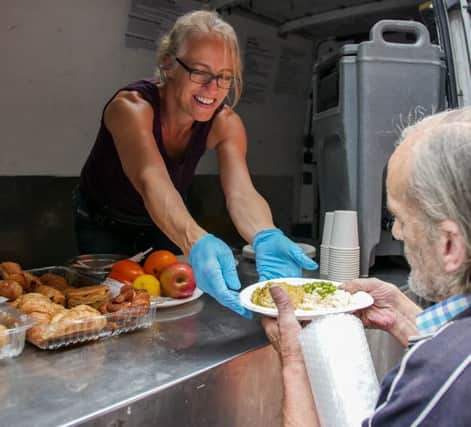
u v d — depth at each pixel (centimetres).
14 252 211
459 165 51
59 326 88
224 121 148
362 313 100
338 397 67
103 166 155
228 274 100
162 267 120
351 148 150
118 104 127
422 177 54
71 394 74
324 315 86
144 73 235
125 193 158
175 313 113
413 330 97
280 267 112
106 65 223
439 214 53
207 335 100
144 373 82
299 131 298
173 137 141
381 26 143
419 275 61
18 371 81
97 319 92
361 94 146
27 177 210
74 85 216
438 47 149
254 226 126
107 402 72
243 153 149
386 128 147
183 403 81
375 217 151
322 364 69
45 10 201
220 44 118
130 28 224
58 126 215
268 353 96
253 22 254
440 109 152
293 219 301
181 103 125
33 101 206
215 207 270
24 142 207
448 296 60
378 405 58
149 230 176
